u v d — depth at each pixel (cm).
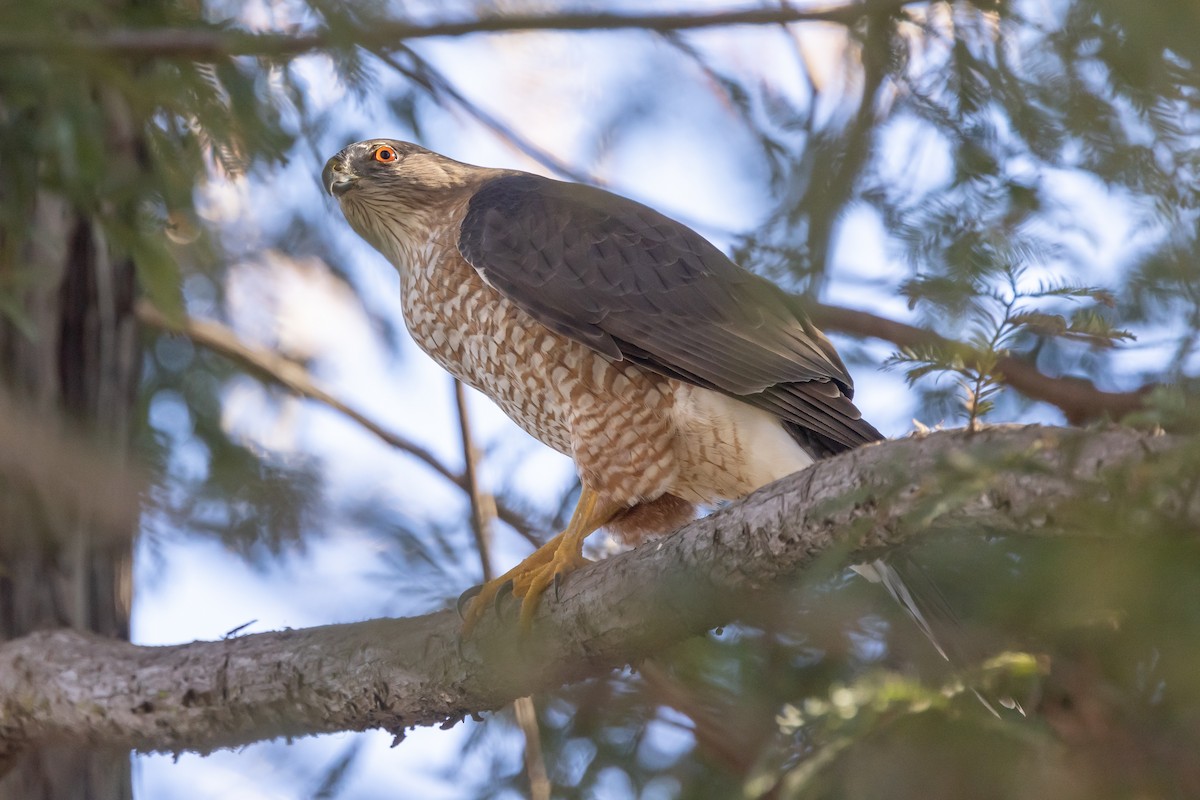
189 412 1162
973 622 739
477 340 981
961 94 797
